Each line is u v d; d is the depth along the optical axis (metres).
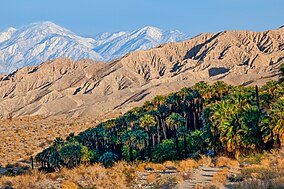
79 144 80.88
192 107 101.94
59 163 81.25
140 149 79.44
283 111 51.72
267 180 24.31
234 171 31.92
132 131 78.31
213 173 33.84
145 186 29.66
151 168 38.91
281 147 49.34
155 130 90.31
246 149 53.69
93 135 98.62
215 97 97.62
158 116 100.44
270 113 51.88
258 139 53.09
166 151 69.19
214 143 57.47
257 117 54.25
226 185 26.52
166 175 33.75
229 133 53.47
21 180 32.69
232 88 98.00
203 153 65.94
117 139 89.69
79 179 33.41
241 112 56.06
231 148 53.69
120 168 39.16
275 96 66.25
